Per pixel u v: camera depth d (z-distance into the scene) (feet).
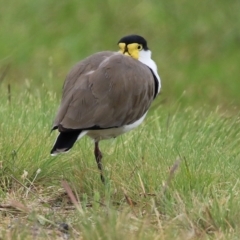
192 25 82.33
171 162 38.91
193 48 80.53
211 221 32.96
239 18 82.33
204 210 33.55
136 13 82.79
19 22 80.59
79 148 41.52
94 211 33.12
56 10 82.53
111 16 82.64
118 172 38.60
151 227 32.48
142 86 38.50
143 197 35.83
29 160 39.14
